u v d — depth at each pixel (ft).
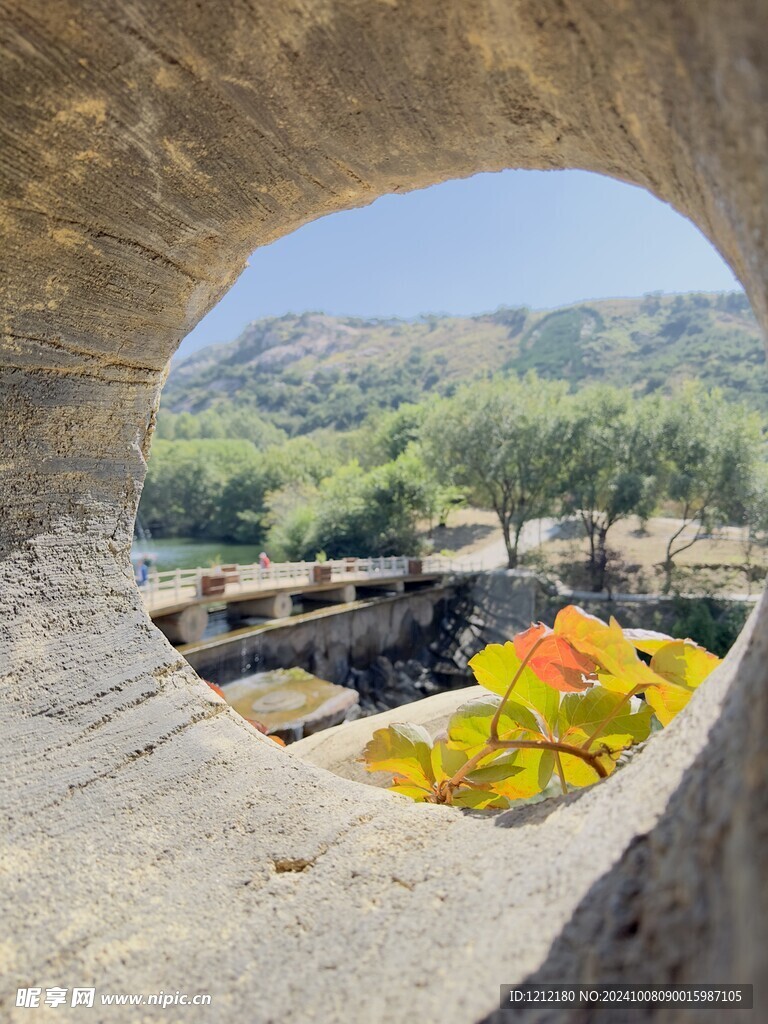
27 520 4.41
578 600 43.47
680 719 2.63
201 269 4.58
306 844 3.41
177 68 2.97
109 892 2.99
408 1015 1.98
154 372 5.16
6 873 2.95
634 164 2.86
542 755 3.98
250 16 2.70
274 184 3.90
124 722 4.20
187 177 3.70
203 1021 2.25
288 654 30.09
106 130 3.28
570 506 49.55
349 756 6.38
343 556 56.85
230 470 97.91
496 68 2.76
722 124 1.75
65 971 2.53
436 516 60.75
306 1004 2.23
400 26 2.68
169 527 98.78
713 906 1.39
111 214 3.79
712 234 2.45
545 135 3.13
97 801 3.55
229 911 2.91
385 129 3.39
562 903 2.08
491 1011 1.80
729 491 44.55
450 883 2.77
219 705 4.86
